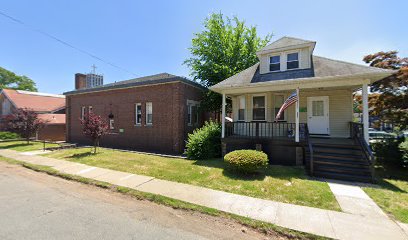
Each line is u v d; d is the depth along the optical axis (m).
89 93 15.94
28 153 11.61
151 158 10.05
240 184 6.13
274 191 5.57
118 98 14.45
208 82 16.30
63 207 4.50
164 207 4.68
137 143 13.45
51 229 3.51
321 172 7.12
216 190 5.67
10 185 6.11
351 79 8.02
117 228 3.61
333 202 4.86
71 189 5.84
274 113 11.37
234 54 15.96
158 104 12.73
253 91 10.12
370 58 11.19
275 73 10.69
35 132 16.80
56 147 13.58
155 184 6.18
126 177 6.87
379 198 5.14
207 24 16.94
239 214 4.23
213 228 3.74
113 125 14.66
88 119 11.38
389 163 8.87
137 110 13.77
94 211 4.34
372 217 4.12
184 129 12.62
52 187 5.98
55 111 22.67
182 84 12.42
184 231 3.59
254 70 11.58
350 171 6.96
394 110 10.66
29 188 5.83
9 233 3.35
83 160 9.45
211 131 10.81
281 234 3.56
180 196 5.21
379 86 10.32
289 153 8.95
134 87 13.62
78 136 16.66
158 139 12.64
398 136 9.86
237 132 12.23
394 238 3.38
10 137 19.42
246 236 3.50
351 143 8.51
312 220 3.98
